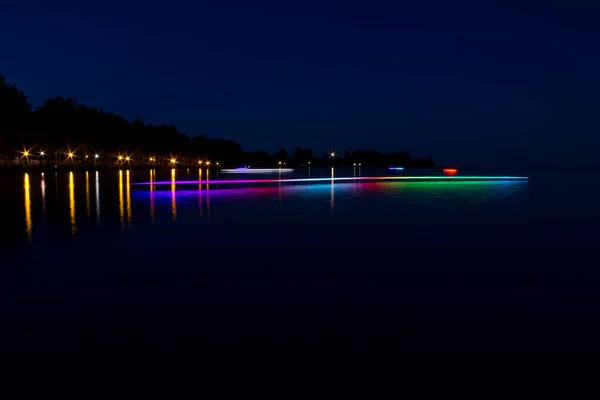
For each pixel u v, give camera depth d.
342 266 6.42
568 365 3.31
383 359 3.40
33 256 7.07
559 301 4.82
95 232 9.48
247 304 4.70
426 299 4.88
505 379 3.11
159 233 9.40
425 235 9.19
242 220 11.48
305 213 13.17
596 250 7.61
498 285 5.45
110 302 4.77
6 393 2.93
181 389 2.97
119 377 3.13
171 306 4.63
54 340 3.76
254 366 3.29
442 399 2.85
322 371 3.21
